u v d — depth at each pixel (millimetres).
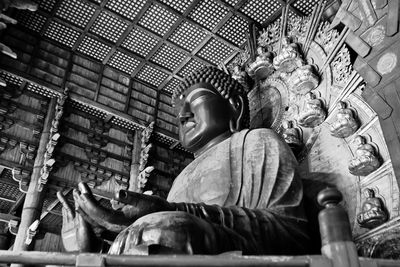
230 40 12031
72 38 12664
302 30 9188
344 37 7926
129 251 3668
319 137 7820
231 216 4840
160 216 3893
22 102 11891
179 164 14016
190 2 11242
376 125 6797
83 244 4668
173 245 3648
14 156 11312
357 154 6684
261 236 4871
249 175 5926
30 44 12383
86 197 4629
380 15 7051
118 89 13352
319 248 5410
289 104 8781
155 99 13945
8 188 13148
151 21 11820
